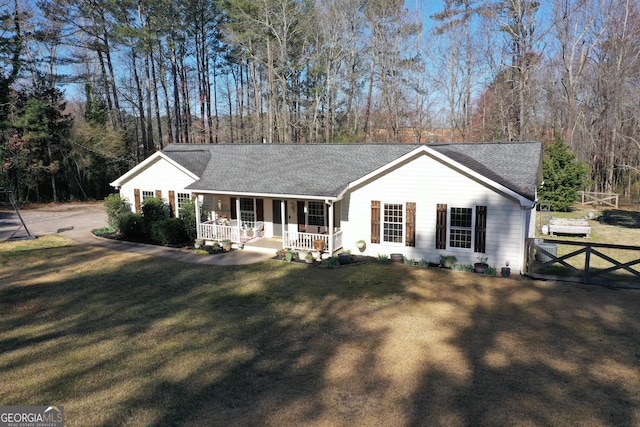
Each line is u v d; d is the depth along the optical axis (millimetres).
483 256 15055
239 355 8836
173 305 11938
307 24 39906
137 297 12641
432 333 9844
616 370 8016
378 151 19172
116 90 43250
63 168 37375
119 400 7184
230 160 21984
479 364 8328
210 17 44250
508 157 16906
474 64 42375
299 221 19188
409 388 7488
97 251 18812
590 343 9180
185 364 8438
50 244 20375
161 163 21734
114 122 42500
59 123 35688
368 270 15297
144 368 8297
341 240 17609
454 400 7094
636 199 33688
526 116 38719
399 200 16219
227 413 6805
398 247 16531
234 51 46250
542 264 14125
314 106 43938
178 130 43750
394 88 41812
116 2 37875
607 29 34750
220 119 57625
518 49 36531
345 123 46688
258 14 37812
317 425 6469
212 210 21000
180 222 20016
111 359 8672
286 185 17797
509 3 35781
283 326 10383
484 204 14789
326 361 8539
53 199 37469
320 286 13570
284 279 14367
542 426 6371
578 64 38000
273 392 7410
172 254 18188
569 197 27812
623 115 35156
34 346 9305
